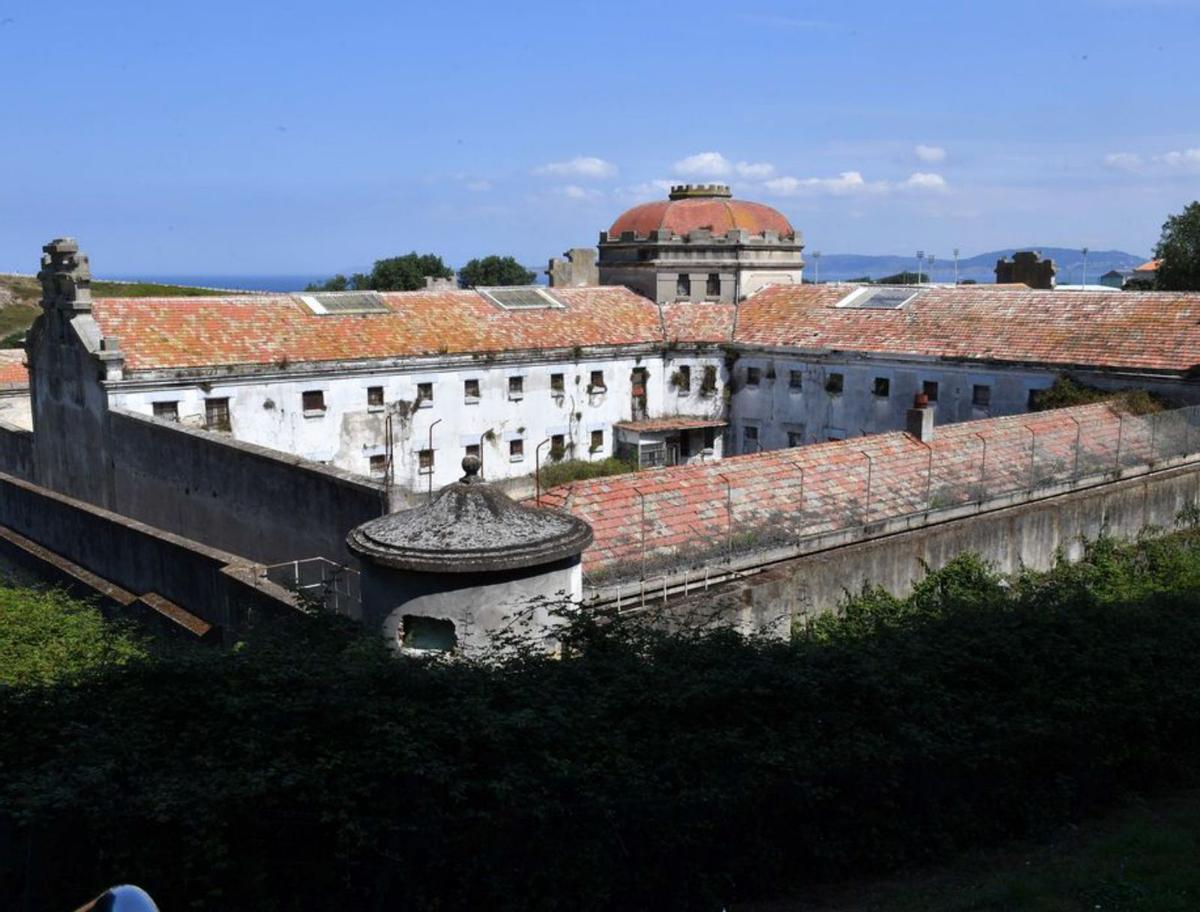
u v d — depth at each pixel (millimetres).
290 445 38156
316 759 9789
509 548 12594
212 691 11039
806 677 11578
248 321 38906
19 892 9398
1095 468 27344
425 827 9188
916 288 45031
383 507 21734
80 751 10250
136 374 34312
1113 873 10297
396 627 12867
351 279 101062
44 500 31406
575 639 12453
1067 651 13664
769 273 50906
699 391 47469
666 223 51125
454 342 42156
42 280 36781
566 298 48188
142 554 26188
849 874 10695
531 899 9258
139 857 9180
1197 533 27500
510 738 9898
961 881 10555
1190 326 35281
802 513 22125
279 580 24812
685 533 20422
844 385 42781
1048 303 39750
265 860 9281
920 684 12172
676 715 10930
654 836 9672
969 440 27016
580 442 45969
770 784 10195
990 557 22406
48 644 21219
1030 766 11938
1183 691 13367
